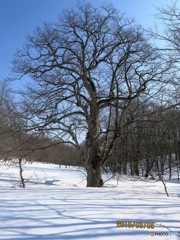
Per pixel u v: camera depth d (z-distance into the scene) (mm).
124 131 22922
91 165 21688
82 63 21203
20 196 8992
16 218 6223
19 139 19781
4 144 19750
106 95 21750
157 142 24922
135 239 5277
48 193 10008
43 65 21469
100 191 11555
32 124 19922
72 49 21484
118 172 28125
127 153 31656
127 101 21578
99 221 6262
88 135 21453
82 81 21094
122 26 21562
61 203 7977
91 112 21438
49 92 20578
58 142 21047
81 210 7180
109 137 23250
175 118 20016
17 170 32625
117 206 7902
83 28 21562
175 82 16594
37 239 5039
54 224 5906
